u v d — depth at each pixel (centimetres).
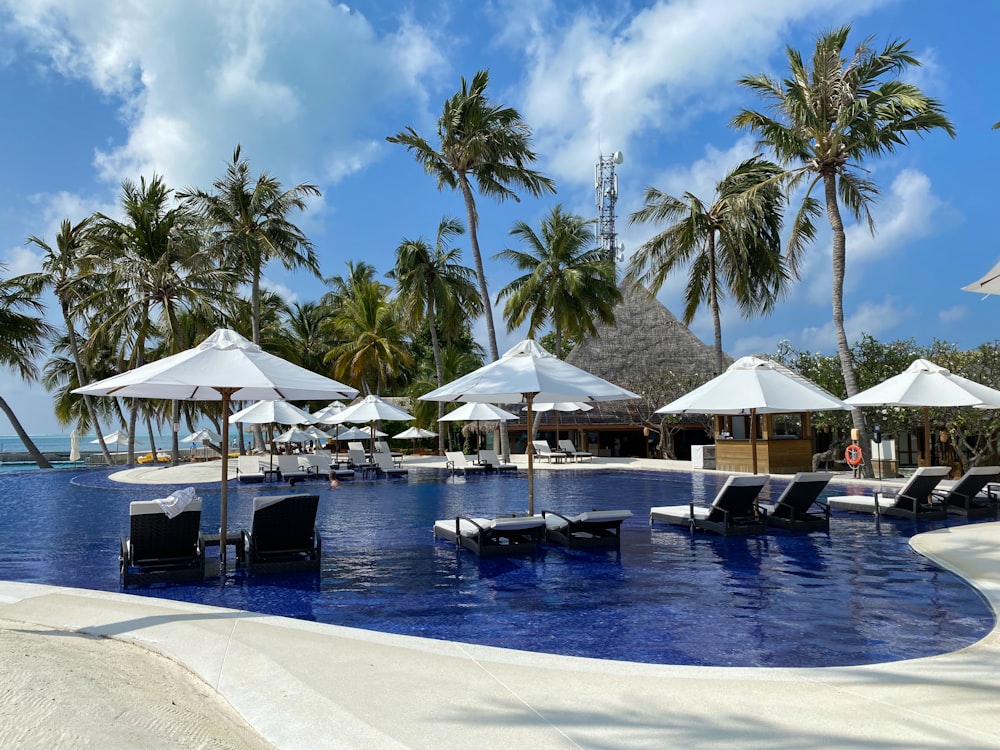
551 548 1006
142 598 680
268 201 3222
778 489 1789
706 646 557
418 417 3881
